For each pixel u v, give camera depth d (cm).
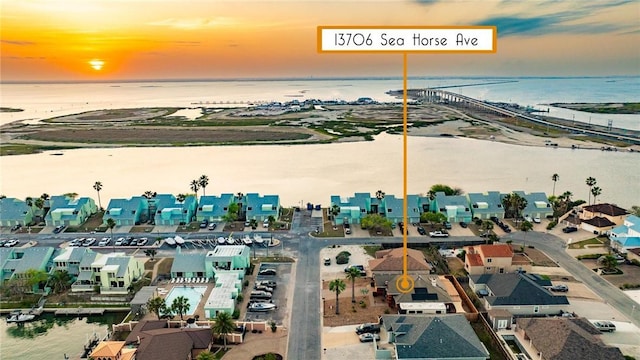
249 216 16212
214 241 14688
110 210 16162
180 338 8875
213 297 10631
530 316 9994
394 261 11600
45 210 17000
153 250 13725
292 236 15000
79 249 12419
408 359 8181
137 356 8462
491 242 14012
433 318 8931
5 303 11156
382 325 9431
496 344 9044
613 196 18962
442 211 15988
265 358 8769
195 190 18238
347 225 15725
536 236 14638
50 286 11619
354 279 11412
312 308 10625
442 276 11656
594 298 10731
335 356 8869
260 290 11400
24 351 9500
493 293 10431
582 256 12962
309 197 19488
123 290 11525
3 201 16650
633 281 11519
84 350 9369
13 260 12094
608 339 9150
